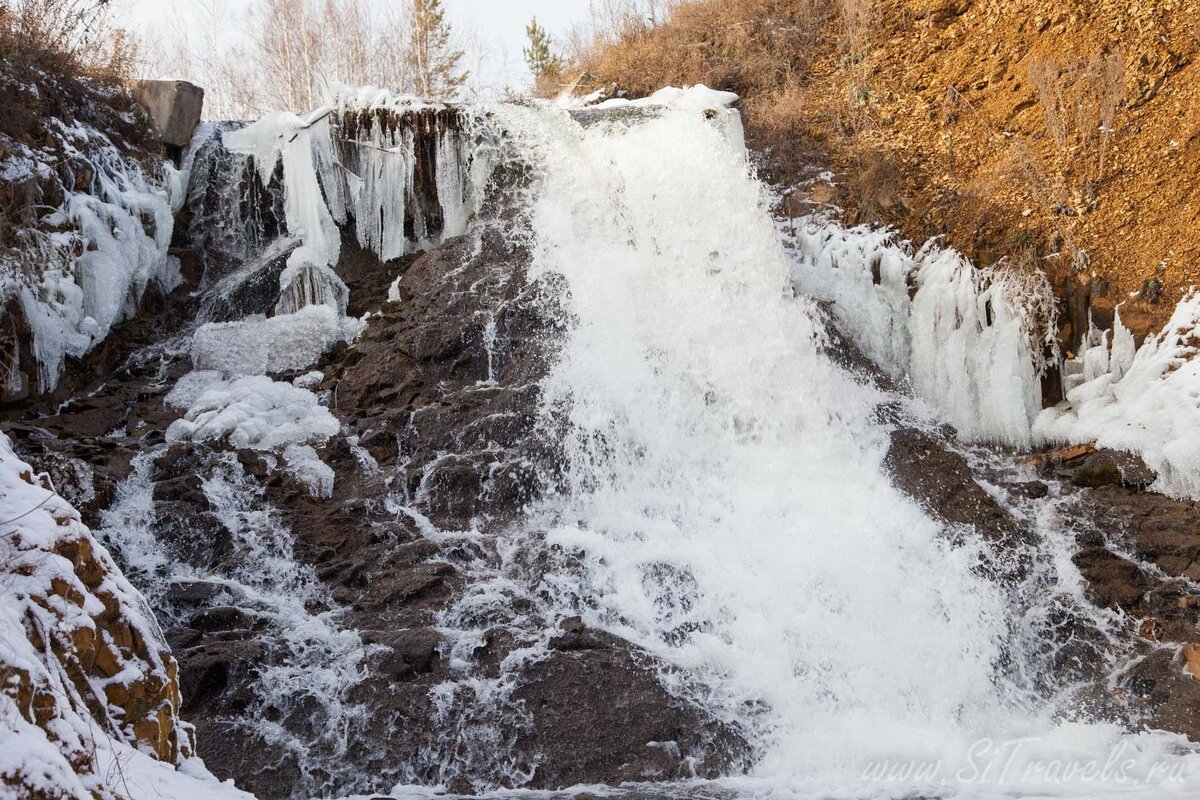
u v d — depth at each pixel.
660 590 7.89
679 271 10.77
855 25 15.32
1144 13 12.44
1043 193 11.59
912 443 9.66
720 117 12.38
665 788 6.23
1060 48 12.95
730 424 9.71
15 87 10.44
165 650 5.02
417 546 8.13
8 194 9.71
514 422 9.36
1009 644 7.74
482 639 7.19
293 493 8.62
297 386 10.09
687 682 7.06
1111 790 5.78
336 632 7.21
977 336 10.65
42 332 9.53
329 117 11.95
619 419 9.38
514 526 8.59
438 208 12.09
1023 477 9.69
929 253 11.70
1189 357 9.77
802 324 10.52
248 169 12.19
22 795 3.16
